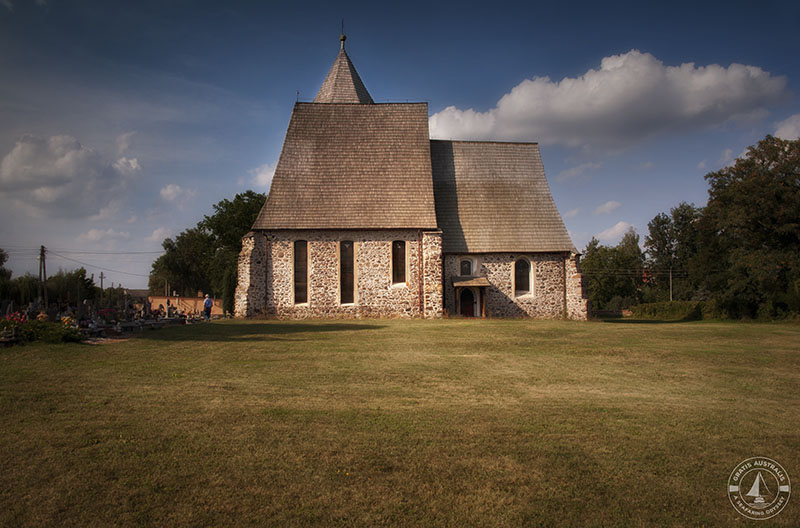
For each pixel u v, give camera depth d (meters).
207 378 12.33
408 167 34.78
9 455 7.27
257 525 5.70
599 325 27.64
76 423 8.64
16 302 56.47
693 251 78.50
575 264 35.69
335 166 34.69
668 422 9.24
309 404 10.11
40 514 5.82
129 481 6.58
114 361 14.34
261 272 33.03
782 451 7.90
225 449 7.62
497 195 37.66
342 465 7.16
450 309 35.31
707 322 36.78
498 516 5.95
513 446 7.94
